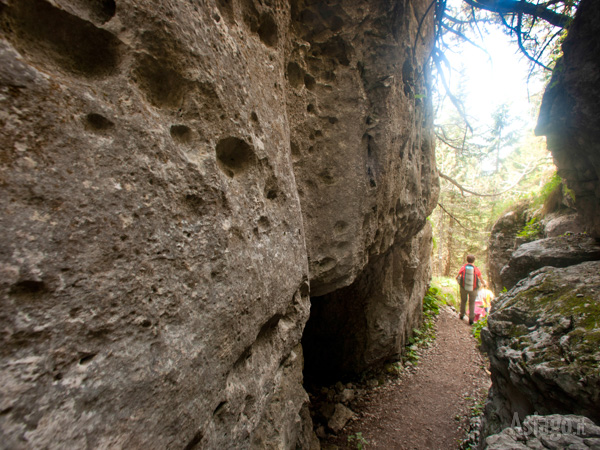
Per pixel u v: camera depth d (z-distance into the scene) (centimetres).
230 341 133
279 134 184
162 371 99
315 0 235
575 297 270
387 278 498
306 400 236
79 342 81
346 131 262
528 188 1061
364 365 480
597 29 271
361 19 250
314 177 254
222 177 134
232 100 139
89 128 90
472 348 601
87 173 86
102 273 87
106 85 98
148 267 99
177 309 107
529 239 707
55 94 82
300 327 212
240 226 142
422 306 713
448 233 1512
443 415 398
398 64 285
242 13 162
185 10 116
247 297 143
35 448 69
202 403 115
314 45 247
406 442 352
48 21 91
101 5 102
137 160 99
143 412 93
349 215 269
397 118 304
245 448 145
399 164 335
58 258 78
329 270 271
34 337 73
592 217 399
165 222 105
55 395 74
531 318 279
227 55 138
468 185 1203
